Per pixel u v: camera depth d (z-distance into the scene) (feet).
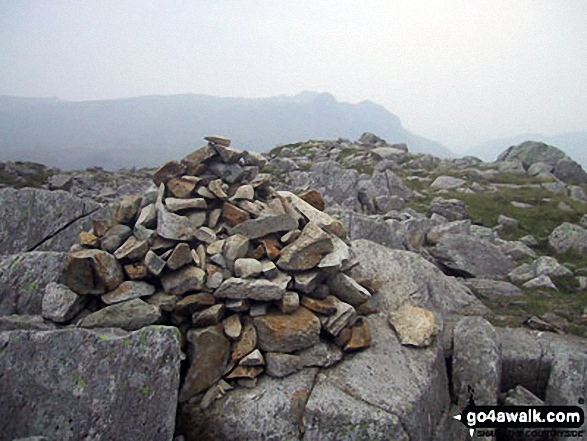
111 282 6.79
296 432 5.98
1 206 9.04
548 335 9.53
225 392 6.44
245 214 7.78
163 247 7.21
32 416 5.54
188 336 6.62
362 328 7.45
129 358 5.84
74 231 9.32
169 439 5.77
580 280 13.19
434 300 10.09
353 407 6.08
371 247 9.79
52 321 6.48
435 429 6.69
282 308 7.01
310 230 7.75
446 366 8.23
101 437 5.49
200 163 8.33
